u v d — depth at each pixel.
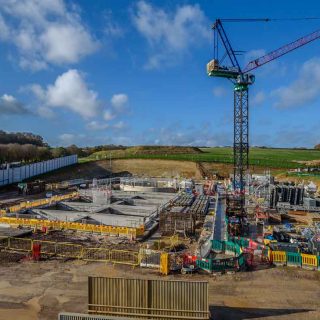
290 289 21.42
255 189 64.56
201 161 110.88
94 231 35.41
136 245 31.25
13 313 18.06
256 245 29.50
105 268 24.58
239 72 47.44
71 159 108.19
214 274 23.58
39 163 88.81
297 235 35.81
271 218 44.44
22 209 45.06
